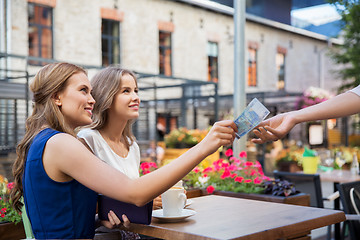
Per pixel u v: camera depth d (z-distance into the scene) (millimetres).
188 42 14695
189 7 14727
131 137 2303
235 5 4508
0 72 9883
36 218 1489
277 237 1569
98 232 2125
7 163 6523
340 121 16594
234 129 1509
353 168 5121
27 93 7805
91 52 11820
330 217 1822
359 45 13711
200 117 14844
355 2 12797
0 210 2484
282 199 3330
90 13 11836
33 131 1604
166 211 1799
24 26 10227
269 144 12438
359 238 3080
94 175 1412
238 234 1472
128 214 1644
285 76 19078
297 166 8570
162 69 14117
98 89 2094
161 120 13742
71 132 1588
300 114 1646
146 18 13367
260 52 17781
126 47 12844
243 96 4492
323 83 20734
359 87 1612
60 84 1576
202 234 1484
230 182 4031
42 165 1458
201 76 15047
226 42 16016
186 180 4020
